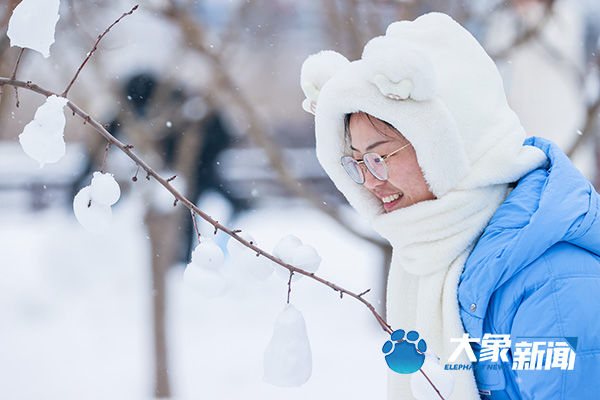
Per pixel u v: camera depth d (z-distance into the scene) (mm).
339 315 15094
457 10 8781
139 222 18453
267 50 12453
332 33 9633
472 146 3674
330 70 4066
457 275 3643
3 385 12305
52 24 2936
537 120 9945
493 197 3676
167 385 11352
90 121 2977
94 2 8609
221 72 9219
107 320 15531
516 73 9930
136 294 16938
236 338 14148
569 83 9883
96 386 12164
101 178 2928
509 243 3400
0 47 6504
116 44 8961
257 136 9539
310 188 9828
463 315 3600
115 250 18312
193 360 13070
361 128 3707
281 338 3029
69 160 22469
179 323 14922
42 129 2924
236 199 17719
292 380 3008
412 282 4094
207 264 2951
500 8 8977
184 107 10523
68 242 18391
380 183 3748
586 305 3271
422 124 3521
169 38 9992
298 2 12344
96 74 9203
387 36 3994
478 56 3838
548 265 3350
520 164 3633
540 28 8922
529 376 3334
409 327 4117
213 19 10797
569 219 3336
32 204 22625
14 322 15461
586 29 10156
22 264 18688
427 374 3189
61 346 14148
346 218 10055
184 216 11352
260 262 3100
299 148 21016
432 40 3855
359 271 17500
